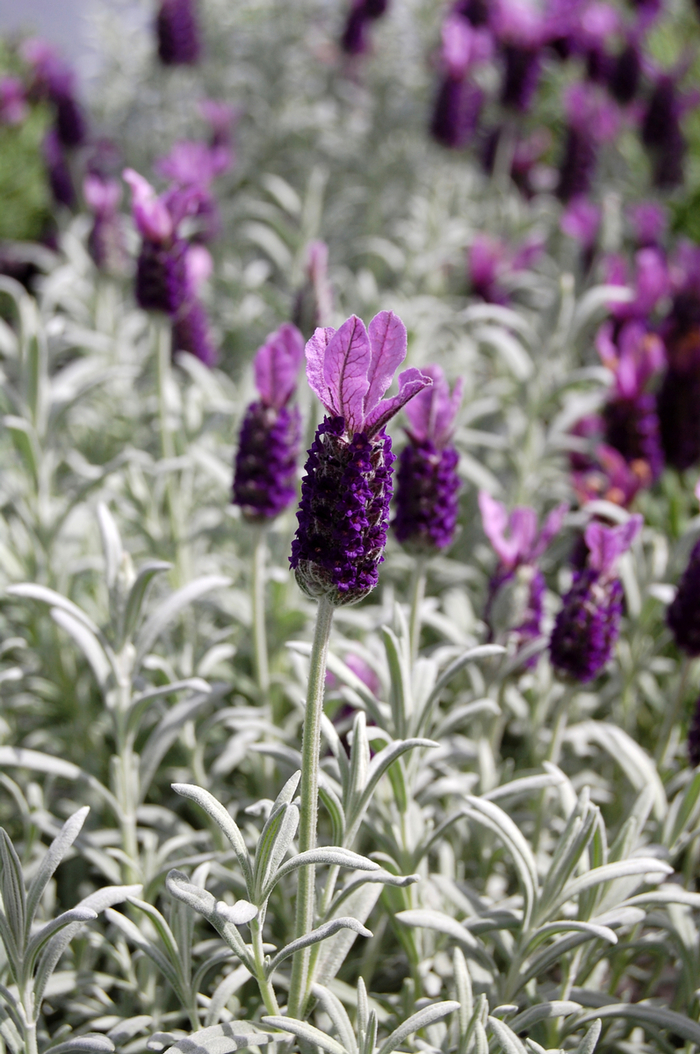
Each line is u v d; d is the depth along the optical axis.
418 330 0.79
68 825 0.50
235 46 1.40
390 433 0.71
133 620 0.55
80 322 0.87
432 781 0.61
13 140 1.21
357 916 0.51
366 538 0.47
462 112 0.95
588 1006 0.53
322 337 0.46
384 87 1.30
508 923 0.53
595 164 1.04
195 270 0.72
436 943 0.56
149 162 1.28
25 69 1.31
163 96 1.21
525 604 0.58
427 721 0.54
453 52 0.93
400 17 1.40
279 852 0.48
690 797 0.55
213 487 0.71
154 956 0.51
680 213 1.17
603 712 0.68
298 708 0.64
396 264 0.98
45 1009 0.56
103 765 0.65
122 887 0.50
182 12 1.07
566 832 0.52
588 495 0.65
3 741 0.62
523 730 0.65
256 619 0.60
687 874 0.57
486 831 0.58
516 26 1.01
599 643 0.55
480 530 0.73
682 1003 0.55
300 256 0.92
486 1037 0.50
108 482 0.69
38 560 0.65
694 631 0.57
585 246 0.93
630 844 0.54
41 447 0.65
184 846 0.59
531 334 0.74
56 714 0.66
